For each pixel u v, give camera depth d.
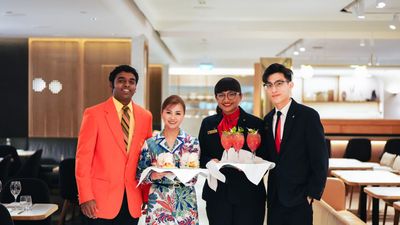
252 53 14.84
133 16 8.08
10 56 10.19
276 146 3.46
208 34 10.84
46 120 10.26
